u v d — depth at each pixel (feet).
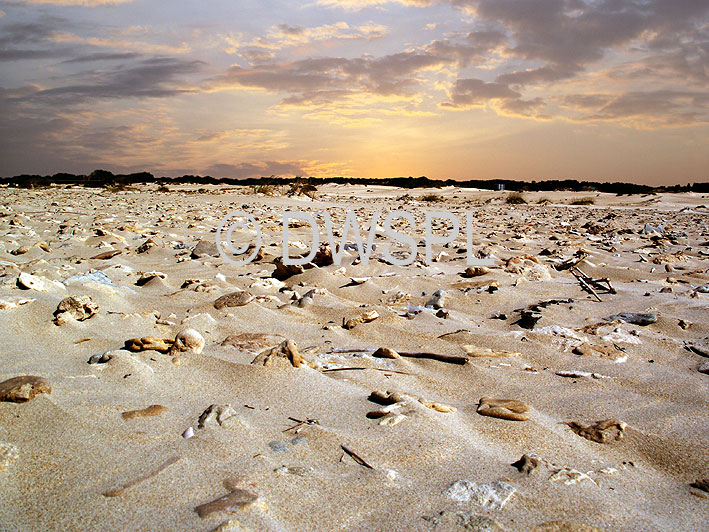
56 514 6.28
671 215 63.00
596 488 7.45
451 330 14.99
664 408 10.11
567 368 12.28
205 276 22.27
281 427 8.75
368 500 6.90
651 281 22.56
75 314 13.42
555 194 111.65
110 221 40.24
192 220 44.01
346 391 10.35
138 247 29.73
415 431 8.62
